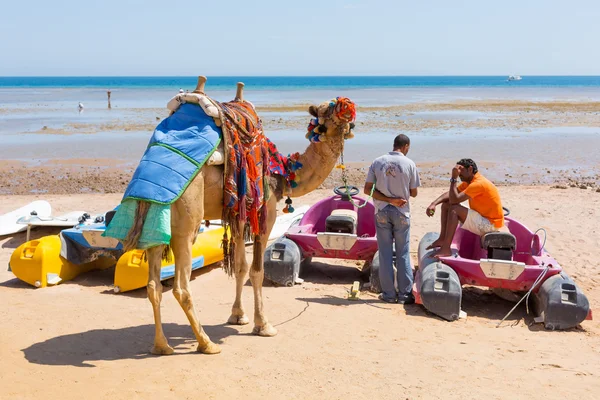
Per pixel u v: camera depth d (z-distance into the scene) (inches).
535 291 309.3
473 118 1592.0
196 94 236.4
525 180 740.0
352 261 414.3
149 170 214.1
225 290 338.6
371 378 219.3
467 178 335.3
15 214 473.7
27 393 195.9
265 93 3385.8
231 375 216.7
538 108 2046.0
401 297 326.6
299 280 358.9
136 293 327.3
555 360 245.6
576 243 454.6
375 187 324.2
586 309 285.4
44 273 331.6
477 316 309.7
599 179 746.2
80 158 875.4
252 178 241.4
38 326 266.5
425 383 216.5
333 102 262.7
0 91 3959.2
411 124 1405.0
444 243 322.0
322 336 265.3
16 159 861.8
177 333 264.1
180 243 222.4
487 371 230.7
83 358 229.5
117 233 212.4
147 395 197.6
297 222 410.0
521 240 351.9
